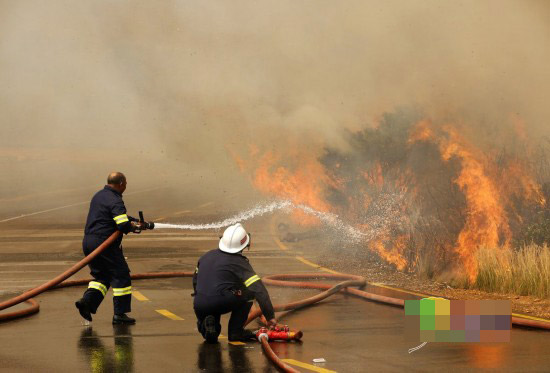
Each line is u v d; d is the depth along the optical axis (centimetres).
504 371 633
